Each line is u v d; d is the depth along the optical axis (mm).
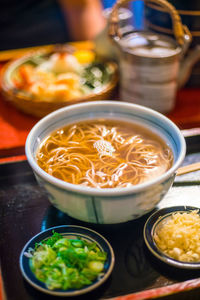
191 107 828
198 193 640
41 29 1419
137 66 762
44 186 559
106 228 591
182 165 687
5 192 649
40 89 814
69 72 907
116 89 876
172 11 734
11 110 839
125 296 507
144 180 571
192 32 800
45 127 625
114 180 569
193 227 568
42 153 608
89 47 1004
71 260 531
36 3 1469
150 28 850
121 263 554
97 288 528
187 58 803
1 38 1385
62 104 780
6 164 669
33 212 619
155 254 543
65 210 573
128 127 654
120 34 789
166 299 513
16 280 539
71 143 625
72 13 1239
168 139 617
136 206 548
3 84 842
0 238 586
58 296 514
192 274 541
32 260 539
